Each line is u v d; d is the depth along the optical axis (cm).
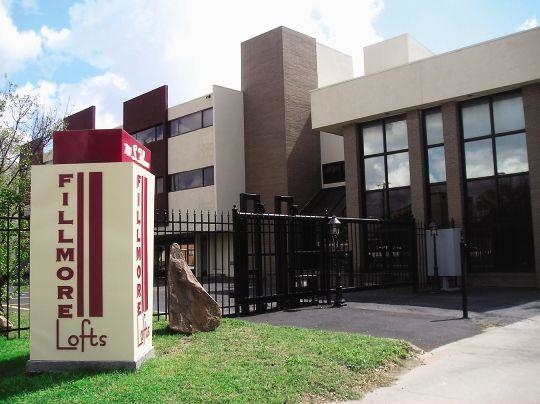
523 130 1762
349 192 2192
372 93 2097
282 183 2733
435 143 1988
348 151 2208
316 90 2286
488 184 1833
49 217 631
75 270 624
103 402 488
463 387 578
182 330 832
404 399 539
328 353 682
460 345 800
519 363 679
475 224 1850
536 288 1638
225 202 2827
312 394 542
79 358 613
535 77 1680
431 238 1692
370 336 810
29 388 546
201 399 500
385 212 2103
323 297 1409
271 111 2822
